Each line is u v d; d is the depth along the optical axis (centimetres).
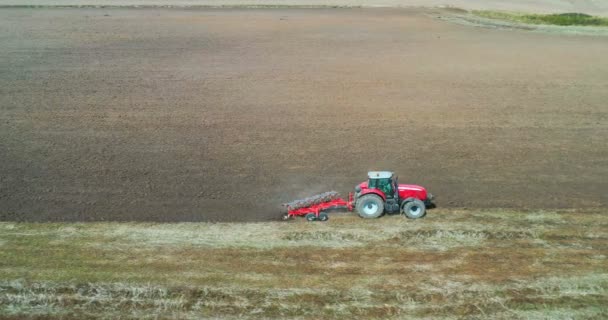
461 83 3600
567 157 2372
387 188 1789
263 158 2362
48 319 1280
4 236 1662
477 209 1855
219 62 4144
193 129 2719
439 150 2455
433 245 1594
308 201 1798
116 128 2723
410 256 1534
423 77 3753
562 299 1342
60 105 3077
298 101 3194
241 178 2156
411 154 2409
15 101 3136
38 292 1376
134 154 2402
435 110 3041
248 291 1377
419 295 1358
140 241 1633
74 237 1659
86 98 3212
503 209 1855
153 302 1338
